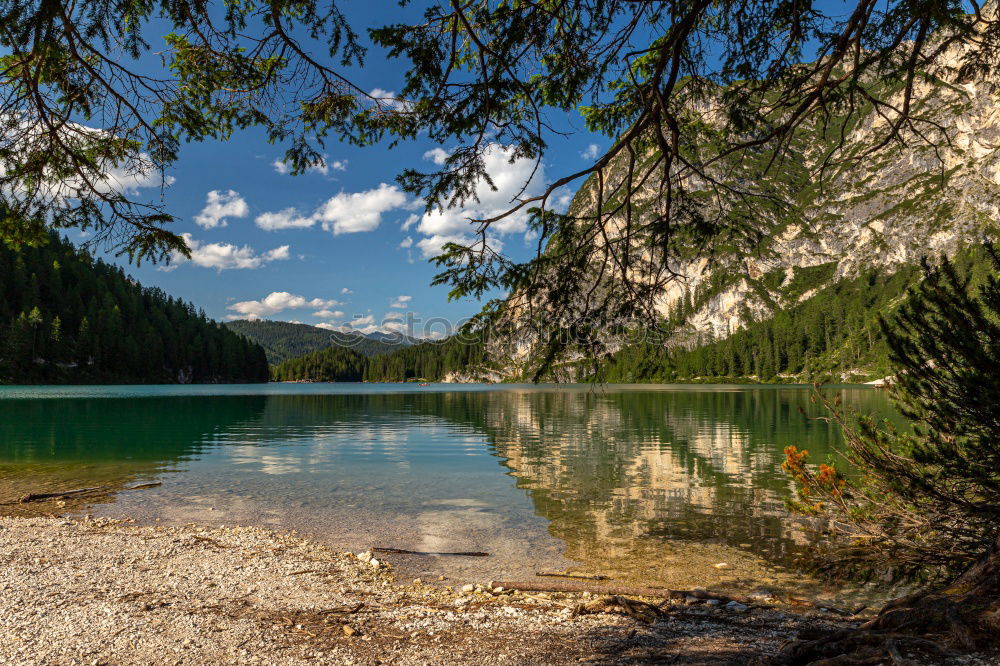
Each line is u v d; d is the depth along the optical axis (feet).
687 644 18.37
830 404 27.27
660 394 283.18
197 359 565.53
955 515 22.36
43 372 411.95
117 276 569.64
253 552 31.83
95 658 16.92
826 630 16.55
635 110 16.29
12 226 15.55
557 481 54.39
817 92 13.34
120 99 15.23
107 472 57.98
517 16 12.88
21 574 25.99
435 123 14.76
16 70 13.41
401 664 16.94
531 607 23.38
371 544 34.24
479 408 185.16
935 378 19.79
